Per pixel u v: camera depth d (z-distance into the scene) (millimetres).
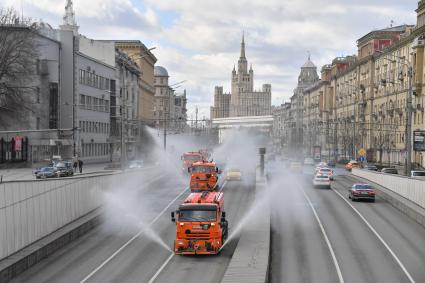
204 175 59344
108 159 122375
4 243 28406
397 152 112625
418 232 40250
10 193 29391
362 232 40188
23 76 83375
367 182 78125
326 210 50750
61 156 97750
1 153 84438
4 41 79375
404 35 115688
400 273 28875
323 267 30125
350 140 137750
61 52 100062
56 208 36188
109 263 30344
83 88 106000
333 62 182000
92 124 111000
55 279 27109
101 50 123438
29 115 88312
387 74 121625
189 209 32062
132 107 144875
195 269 29109
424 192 46844
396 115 113312
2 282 25922
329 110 181125
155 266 29750
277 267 30141
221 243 32906
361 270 29484
